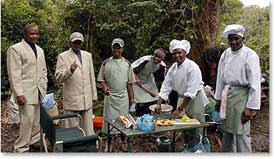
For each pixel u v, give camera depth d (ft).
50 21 24.00
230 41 10.21
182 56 11.17
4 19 22.41
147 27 18.45
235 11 23.12
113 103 13.06
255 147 14.05
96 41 19.74
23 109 11.87
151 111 13.34
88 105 12.46
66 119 12.54
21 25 23.02
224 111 10.75
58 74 11.90
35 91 12.00
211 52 16.35
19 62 11.52
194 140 11.60
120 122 11.00
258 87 9.98
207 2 18.13
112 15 18.95
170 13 18.29
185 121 10.79
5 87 21.29
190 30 18.04
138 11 18.71
